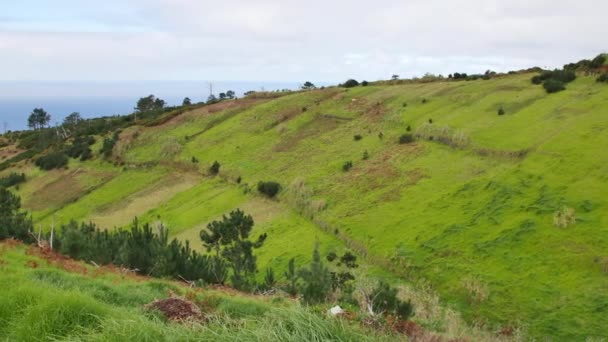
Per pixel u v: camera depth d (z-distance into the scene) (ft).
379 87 327.67
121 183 292.81
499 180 144.05
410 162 190.39
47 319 25.80
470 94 247.09
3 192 144.87
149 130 357.41
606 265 100.01
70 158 352.08
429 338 44.57
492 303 101.71
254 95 399.85
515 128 182.39
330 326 24.40
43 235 105.91
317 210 179.32
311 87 433.89
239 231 129.70
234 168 257.14
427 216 144.56
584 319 89.86
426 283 115.75
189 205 234.38
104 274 64.08
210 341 22.61
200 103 423.23
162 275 79.20
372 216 159.53
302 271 95.81
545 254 109.40
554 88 213.05
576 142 148.15
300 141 268.62
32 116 615.98
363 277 102.01
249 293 77.97
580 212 117.60
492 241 119.85
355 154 221.25
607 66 220.02
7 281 34.91
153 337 22.59
